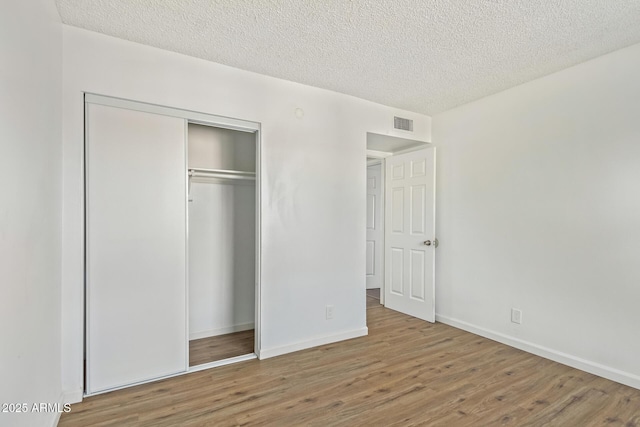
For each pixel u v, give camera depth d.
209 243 3.20
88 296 2.10
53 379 1.78
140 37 2.18
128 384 2.22
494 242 3.10
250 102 2.66
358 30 2.08
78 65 2.06
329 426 1.81
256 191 2.76
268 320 2.73
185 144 2.42
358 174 3.24
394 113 3.51
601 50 2.31
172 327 2.38
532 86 2.82
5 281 1.15
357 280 3.21
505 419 1.88
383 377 2.37
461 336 3.20
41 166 1.59
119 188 2.20
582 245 2.48
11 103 1.22
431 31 2.08
